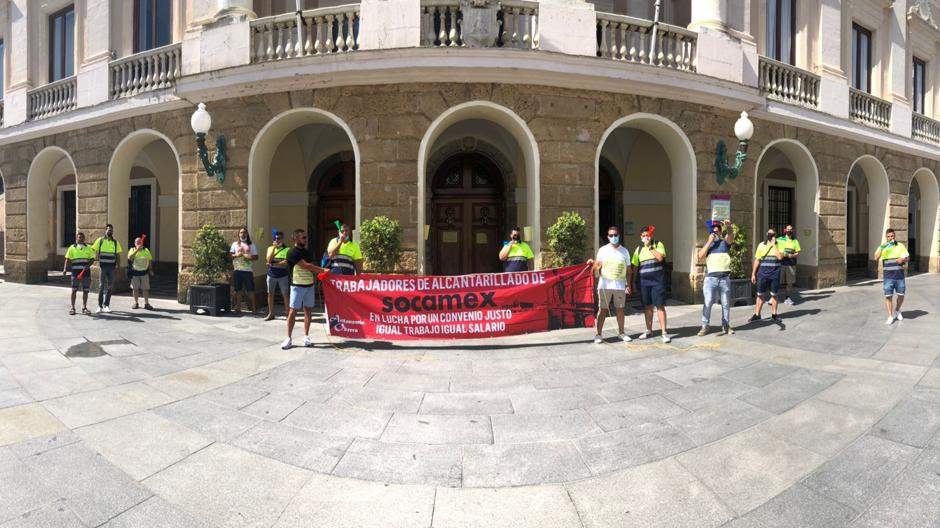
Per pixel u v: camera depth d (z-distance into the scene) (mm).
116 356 6070
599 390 4887
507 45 9125
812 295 11508
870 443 3619
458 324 6969
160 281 15023
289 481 3193
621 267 6988
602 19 9422
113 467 3324
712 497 2994
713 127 10656
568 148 9453
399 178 9141
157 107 10789
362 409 4410
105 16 12242
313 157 12938
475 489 3115
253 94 9758
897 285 7883
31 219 14242
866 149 13969
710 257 7477
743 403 4465
